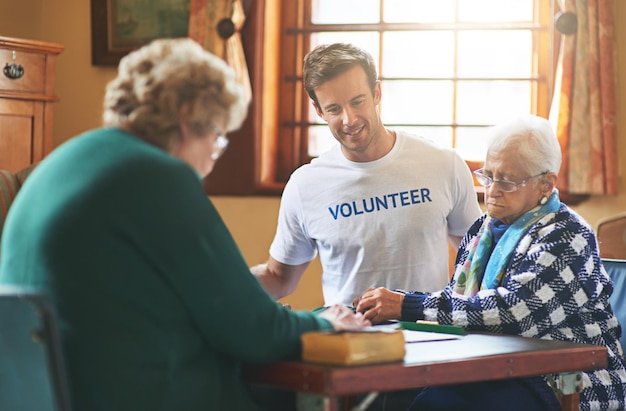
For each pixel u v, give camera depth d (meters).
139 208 1.88
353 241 3.17
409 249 3.14
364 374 1.90
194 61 2.05
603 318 2.66
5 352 1.75
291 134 4.84
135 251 1.89
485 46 4.63
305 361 2.00
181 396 1.92
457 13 4.67
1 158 4.13
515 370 2.16
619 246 3.63
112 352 1.85
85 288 1.85
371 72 3.09
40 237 1.88
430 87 4.69
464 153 4.65
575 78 4.24
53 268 1.86
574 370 2.30
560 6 4.30
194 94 2.02
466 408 2.44
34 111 4.26
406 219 3.14
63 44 5.15
